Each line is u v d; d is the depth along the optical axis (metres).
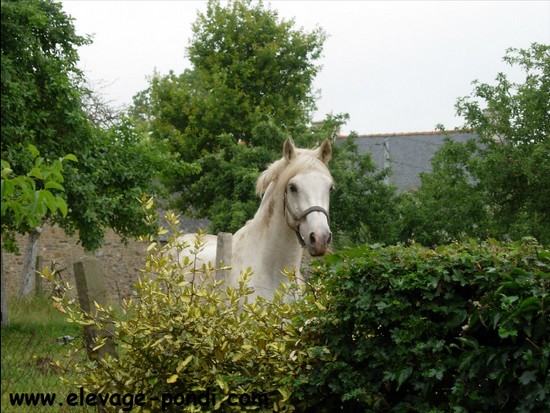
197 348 4.93
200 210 27.78
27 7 12.46
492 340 4.60
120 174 14.41
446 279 4.59
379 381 4.89
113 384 4.93
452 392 4.49
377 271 4.86
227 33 29.56
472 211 17.08
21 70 12.80
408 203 19.16
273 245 6.57
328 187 6.47
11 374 5.55
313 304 5.12
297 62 29.78
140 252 23.80
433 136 34.47
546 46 16.78
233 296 5.11
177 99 29.00
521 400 4.34
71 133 13.57
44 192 3.95
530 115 16.59
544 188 16.33
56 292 5.46
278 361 5.02
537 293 4.32
